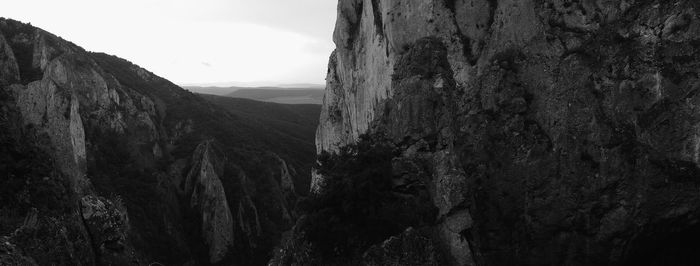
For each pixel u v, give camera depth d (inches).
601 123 860.6
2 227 943.0
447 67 1090.1
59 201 1089.4
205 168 3971.5
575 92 895.1
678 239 837.8
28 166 1071.0
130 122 4111.7
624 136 838.5
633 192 822.5
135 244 2888.8
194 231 3796.8
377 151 1076.5
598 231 853.8
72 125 2942.9
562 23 935.0
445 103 1056.8
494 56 1022.4
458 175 1007.6
